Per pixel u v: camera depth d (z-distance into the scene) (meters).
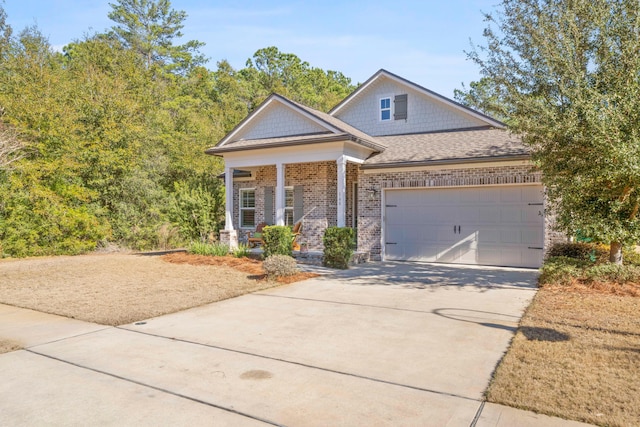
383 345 5.46
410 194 14.04
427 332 6.01
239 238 18.73
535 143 9.33
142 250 17.98
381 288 9.37
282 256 10.73
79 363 4.93
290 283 10.05
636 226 8.61
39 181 15.89
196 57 45.53
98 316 7.11
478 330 6.07
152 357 5.11
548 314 6.75
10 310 7.65
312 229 16.73
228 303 8.06
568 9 8.54
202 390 4.16
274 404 3.85
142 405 3.86
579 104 8.02
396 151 15.08
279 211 14.81
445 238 13.51
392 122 17.50
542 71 9.12
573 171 8.71
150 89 26.81
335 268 12.49
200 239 19.06
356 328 6.26
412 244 14.01
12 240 14.84
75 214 16.11
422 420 3.54
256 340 5.75
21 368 4.78
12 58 21.36
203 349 5.39
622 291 8.24
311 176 16.78
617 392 3.95
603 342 5.34
